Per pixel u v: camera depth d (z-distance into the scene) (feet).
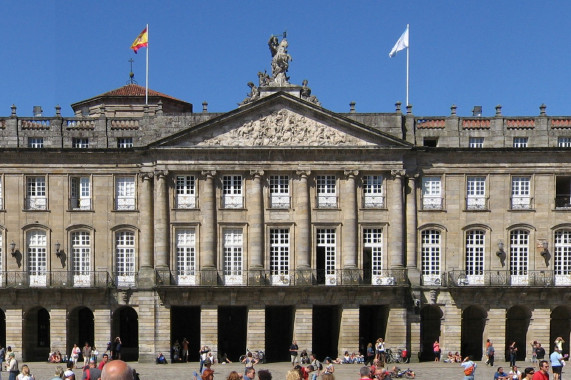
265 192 199.11
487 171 203.62
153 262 200.03
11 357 135.54
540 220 203.10
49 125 202.39
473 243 203.82
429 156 203.72
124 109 239.09
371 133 198.90
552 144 204.13
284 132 199.00
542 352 190.60
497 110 206.08
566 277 202.39
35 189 200.95
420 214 203.10
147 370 176.55
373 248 201.57
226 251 199.11
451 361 197.77
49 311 196.34
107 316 197.57
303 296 195.72
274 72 203.82
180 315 211.20
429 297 201.05
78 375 163.32
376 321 210.18
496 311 200.34
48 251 199.31
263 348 195.21
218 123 197.47
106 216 201.05
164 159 197.57
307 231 198.18
